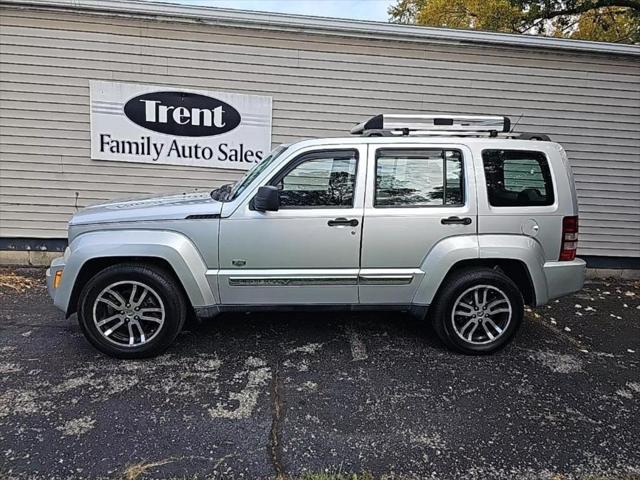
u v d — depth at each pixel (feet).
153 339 12.17
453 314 12.87
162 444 8.92
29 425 9.38
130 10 20.70
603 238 24.30
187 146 22.30
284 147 13.34
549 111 23.06
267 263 12.29
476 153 12.69
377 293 12.75
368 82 22.31
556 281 12.94
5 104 21.15
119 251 11.82
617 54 22.50
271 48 21.75
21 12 20.43
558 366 12.79
